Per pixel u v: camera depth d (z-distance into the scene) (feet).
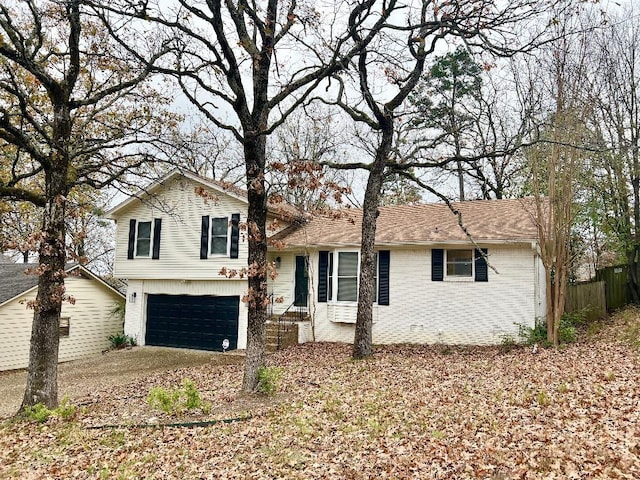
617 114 65.05
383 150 48.62
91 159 46.68
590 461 19.88
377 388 35.58
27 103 37.37
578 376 33.94
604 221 67.92
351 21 39.50
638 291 70.95
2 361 63.87
